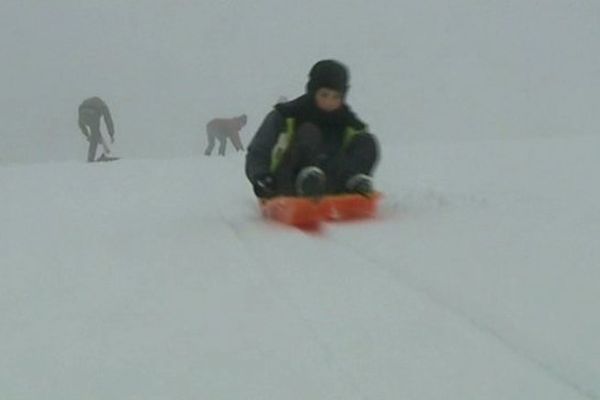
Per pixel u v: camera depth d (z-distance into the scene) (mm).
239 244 8742
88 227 10305
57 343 6145
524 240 8352
